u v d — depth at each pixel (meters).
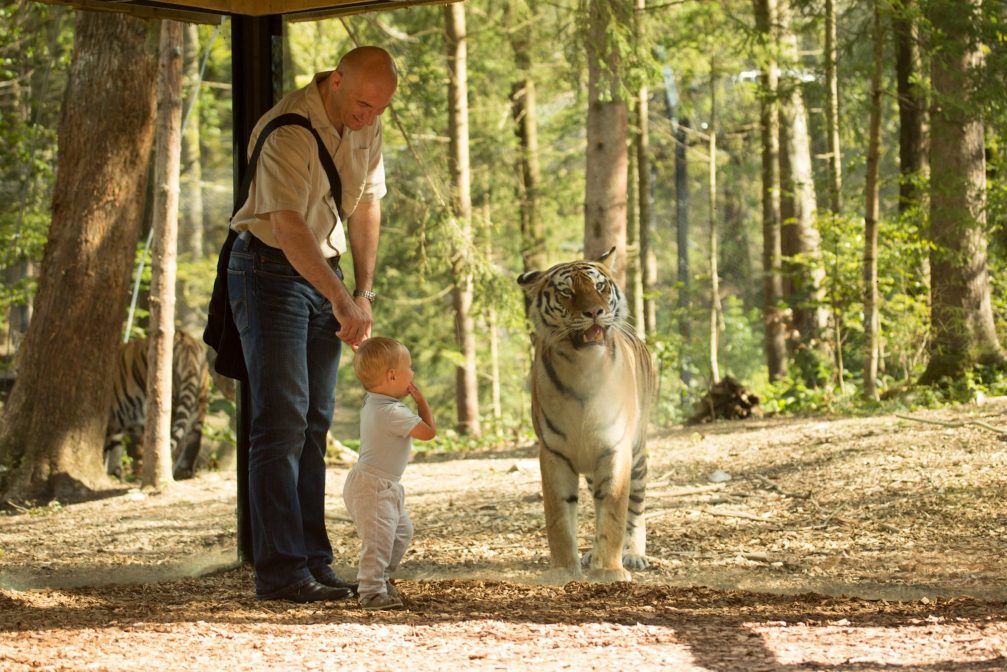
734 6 20.41
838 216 17.09
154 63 11.84
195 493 11.27
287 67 21.64
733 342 29.27
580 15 12.92
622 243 13.25
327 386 5.51
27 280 17.42
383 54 5.08
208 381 13.49
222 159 25.56
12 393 11.77
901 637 3.95
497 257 28.95
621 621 4.43
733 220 33.56
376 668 3.58
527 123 25.44
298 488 5.48
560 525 6.27
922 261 16.86
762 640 3.93
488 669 3.53
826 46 16.19
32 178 17.16
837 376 17.31
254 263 5.21
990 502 8.06
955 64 14.62
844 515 8.15
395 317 27.36
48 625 4.49
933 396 13.97
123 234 11.85
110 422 13.20
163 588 5.64
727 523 8.20
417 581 5.61
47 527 9.41
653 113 27.20
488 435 18.59
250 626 4.39
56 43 16.30
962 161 14.93
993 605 4.69
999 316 16.61
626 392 6.28
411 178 19.86
